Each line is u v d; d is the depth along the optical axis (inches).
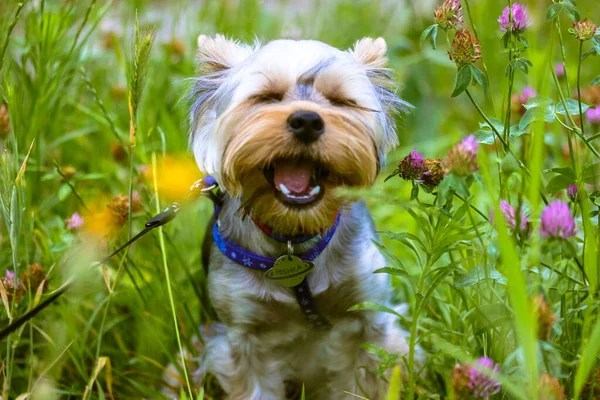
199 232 40.6
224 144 31.6
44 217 40.9
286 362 34.9
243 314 33.4
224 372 34.0
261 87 31.3
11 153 36.2
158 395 34.5
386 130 33.6
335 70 31.4
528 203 27.4
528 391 25.3
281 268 31.8
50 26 40.8
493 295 29.1
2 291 30.1
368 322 33.8
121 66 44.4
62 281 34.7
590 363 24.7
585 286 29.0
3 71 40.5
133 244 38.1
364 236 33.4
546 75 28.5
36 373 34.4
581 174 29.0
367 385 34.3
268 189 31.1
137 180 37.8
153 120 45.9
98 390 33.7
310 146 29.7
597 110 34.3
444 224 27.9
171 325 36.9
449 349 26.5
